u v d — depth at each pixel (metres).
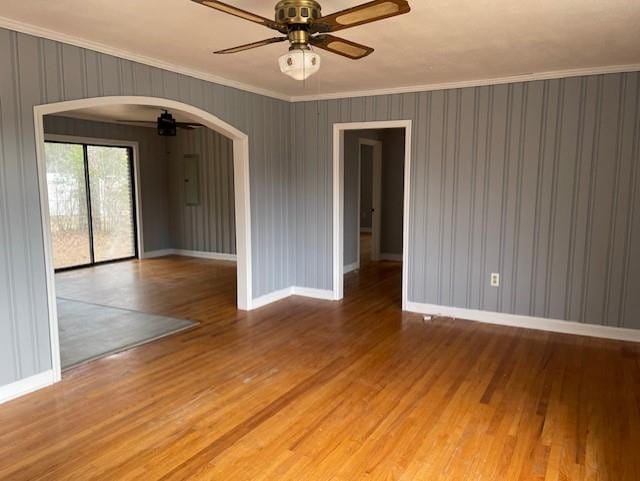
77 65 3.33
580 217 4.27
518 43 3.35
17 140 3.04
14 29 2.96
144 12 2.78
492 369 3.57
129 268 7.59
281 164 5.52
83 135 7.44
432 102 4.79
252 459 2.44
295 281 5.84
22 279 3.13
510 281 4.62
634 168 4.04
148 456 2.47
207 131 8.29
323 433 2.69
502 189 4.57
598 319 4.29
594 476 2.30
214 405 3.01
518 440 2.61
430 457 2.46
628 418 2.84
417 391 3.21
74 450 2.52
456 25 2.97
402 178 8.05
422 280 5.04
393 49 3.50
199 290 6.06
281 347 4.03
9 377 3.09
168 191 8.90
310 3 2.14
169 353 3.89
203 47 3.51
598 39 3.25
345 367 3.61
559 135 4.28
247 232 5.06
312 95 5.41
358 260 7.47
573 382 3.35
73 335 4.30
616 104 4.04
